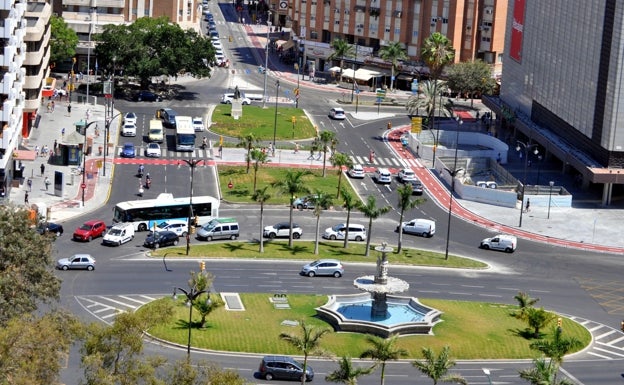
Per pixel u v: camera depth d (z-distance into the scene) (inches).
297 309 7583.7
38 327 5315.0
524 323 7593.5
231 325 7204.7
